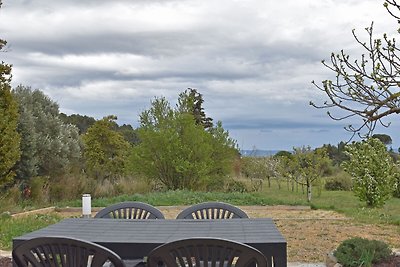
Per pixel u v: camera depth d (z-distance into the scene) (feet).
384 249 21.20
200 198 55.52
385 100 15.16
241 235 14.53
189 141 65.77
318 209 51.11
